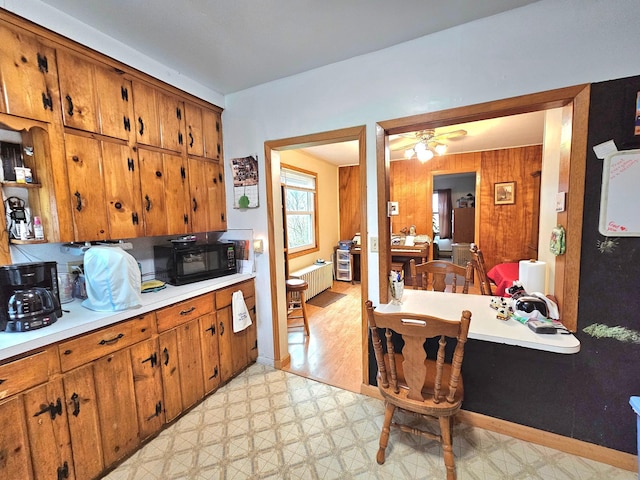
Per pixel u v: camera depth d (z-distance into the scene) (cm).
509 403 173
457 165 509
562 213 162
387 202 204
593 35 142
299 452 167
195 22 163
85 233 170
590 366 154
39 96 149
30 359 125
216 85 242
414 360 139
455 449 165
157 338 181
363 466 156
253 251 262
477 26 165
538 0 150
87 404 146
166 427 188
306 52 195
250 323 255
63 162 159
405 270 540
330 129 214
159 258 237
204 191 248
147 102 202
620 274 146
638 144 137
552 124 199
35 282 143
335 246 619
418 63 183
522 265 198
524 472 149
